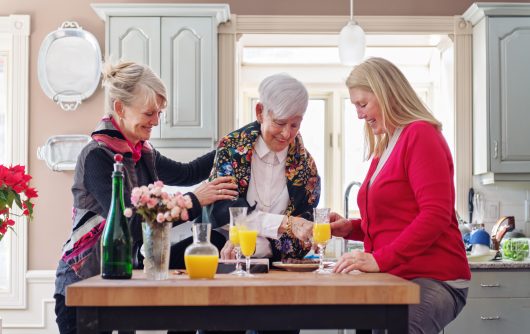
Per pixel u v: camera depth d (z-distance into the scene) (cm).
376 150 250
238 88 504
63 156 468
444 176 220
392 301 179
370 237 239
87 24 476
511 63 443
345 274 213
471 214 471
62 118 474
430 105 548
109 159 246
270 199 266
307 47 532
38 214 472
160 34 441
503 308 406
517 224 473
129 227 215
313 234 235
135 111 253
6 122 488
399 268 220
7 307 468
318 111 546
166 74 441
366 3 479
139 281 192
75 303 176
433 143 222
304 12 477
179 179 311
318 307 181
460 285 226
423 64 547
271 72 544
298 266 230
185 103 440
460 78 474
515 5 441
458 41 474
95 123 472
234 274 216
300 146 268
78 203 249
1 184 272
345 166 542
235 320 180
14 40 475
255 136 264
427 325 214
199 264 199
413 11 478
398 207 229
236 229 219
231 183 255
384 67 236
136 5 438
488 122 443
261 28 473
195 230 203
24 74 475
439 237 224
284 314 180
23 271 469
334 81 541
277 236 253
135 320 179
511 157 441
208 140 440
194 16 443
